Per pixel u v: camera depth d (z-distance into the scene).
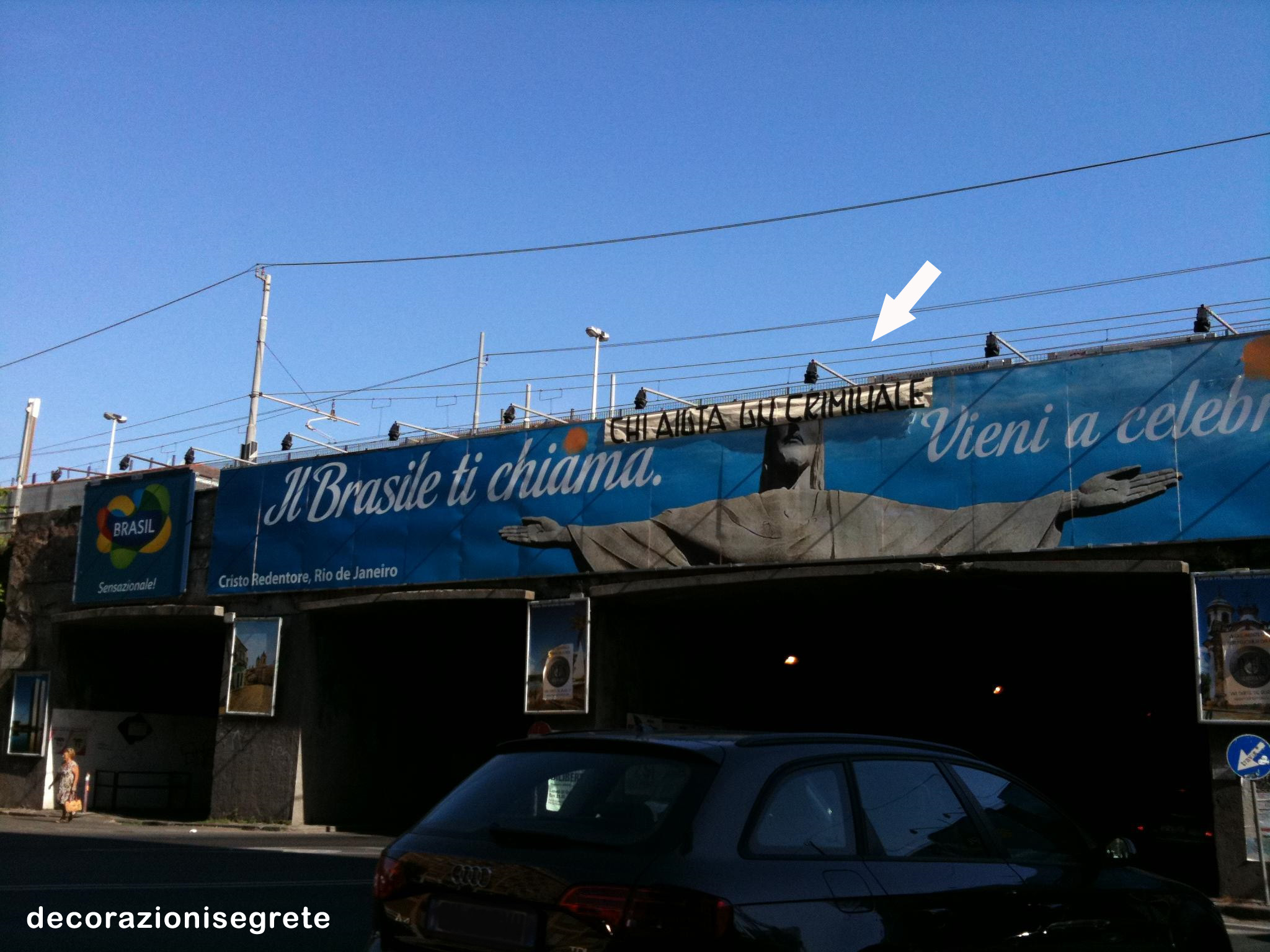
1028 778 31.78
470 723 34.59
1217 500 19.14
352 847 22.34
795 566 22.56
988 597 23.58
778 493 23.12
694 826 4.39
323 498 29.59
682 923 4.13
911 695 35.69
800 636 30.30
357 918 11.08
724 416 24.08
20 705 34.25
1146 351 20.17
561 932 4.24
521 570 26.02
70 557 34.66
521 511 26.36
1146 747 32.22
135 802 35.47
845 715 35.03
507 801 4.90
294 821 28.30
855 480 22.42
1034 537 20.53
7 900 11.30
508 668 35.28
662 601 25.38
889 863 4.90
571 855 4.41
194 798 37.03
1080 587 21.72
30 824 28.78
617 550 24.83
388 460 28.73
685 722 27.95
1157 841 21.44
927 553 21.44
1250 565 18.91
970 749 35.38
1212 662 18.80
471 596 26.42
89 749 34.50
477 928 4.48
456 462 27.58
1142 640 28.42
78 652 34.53
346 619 30.48
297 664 29.34
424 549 27.53
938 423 21.84
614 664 25.52
